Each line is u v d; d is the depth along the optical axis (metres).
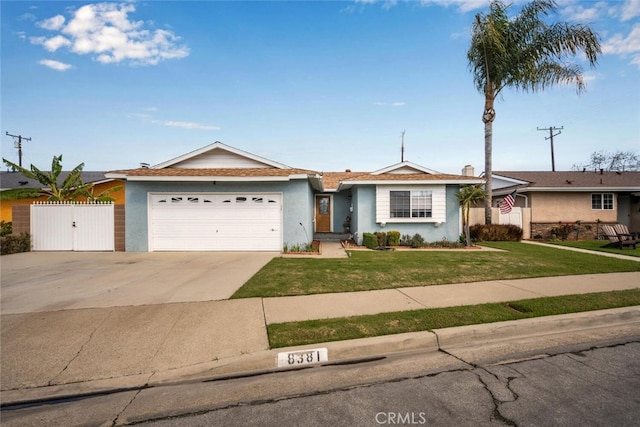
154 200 11.74
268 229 11.84
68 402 2.96
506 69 15.24
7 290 6.17
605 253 11.45
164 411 2.80
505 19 14.88
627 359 3.69
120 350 3.78
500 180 20.77
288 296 5.79
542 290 6.18
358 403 2.88
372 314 4.83
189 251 11.72
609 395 2.95
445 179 13.45
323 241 15.94
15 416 2.76
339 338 4.01
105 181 18.75
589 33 14.34
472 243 14.86
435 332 4.15
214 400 2.96
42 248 11.68
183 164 13.35
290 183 11.81
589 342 4.18
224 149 13.19
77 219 11.70
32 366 3.46
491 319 4.59
